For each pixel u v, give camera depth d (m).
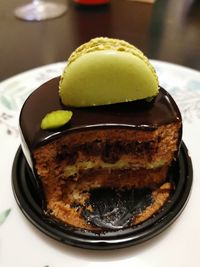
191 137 0.12
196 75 0.15
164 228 0.09
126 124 0.09
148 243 0.09
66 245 0.09
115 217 0.10
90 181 0.11
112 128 0.09
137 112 0.09
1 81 0.15
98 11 0.21
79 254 0.09
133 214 0.10
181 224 0.09
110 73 0.09
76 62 0.09
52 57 0.17
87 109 0.09
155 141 0.10
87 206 0.10
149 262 0.08
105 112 0.09
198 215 0.09
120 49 0.09
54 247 0.09
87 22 0.20
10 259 0.09
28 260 0.09
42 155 0.09
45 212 0.09
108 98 0.09
